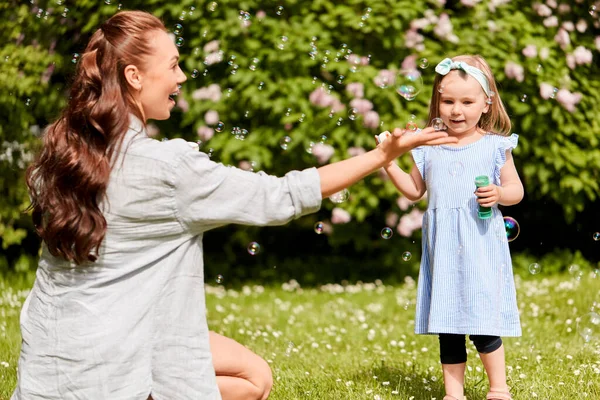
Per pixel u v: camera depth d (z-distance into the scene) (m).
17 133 5.96
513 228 2.79
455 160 2.63
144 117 1.95
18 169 5.96
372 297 5.50
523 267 6.57
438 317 2.55
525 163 5.89
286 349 3.71
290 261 7.09
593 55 6.16
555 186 5.94
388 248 6.75
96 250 1.77
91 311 1.78
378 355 3.54
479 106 2.59
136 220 1.80
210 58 5.09
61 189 1.77
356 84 5.23
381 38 5.54
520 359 3.30
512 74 5.46
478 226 2.56
